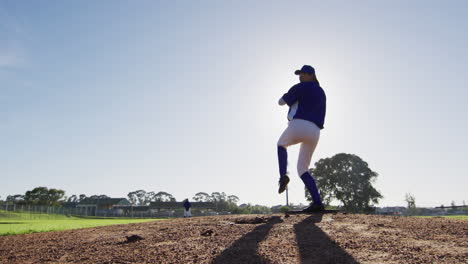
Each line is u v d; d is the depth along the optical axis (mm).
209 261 2850
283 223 4840
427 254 2719
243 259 2852
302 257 2842
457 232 3660
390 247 3023
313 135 5656
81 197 114125
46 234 6141
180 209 78562
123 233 5203
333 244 3254
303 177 6238
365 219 5094
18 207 52812
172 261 2926
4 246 4648
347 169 49250
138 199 105250
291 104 5852
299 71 6117
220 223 5488
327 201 49375
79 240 4738
